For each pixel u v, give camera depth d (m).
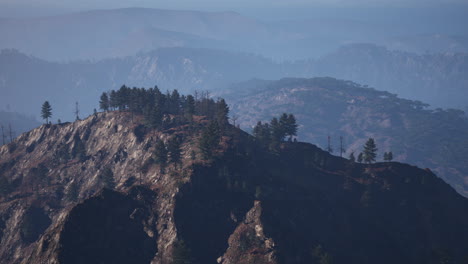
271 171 140.62
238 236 106.25
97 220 104.81
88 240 100.19
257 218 108.44
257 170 133.38
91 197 109.12
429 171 151.75
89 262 96.44
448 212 137.25
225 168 123.06
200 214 111.25
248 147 146.25
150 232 107.12
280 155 153.50
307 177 144.75
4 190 155.25
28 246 132.50
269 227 105.88
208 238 107.12
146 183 126.50
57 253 94.75
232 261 101.12
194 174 119.44
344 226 124.69
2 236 138.50
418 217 134.00
